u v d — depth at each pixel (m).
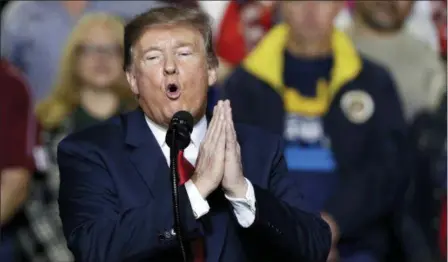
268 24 15.88
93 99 15.62
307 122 15.20
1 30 16.28
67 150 8.98
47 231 15.29
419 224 15.80
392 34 16.52
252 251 8.73
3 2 16.34
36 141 15.42
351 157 15.12
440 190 15.91
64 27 15.99
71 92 15.62
